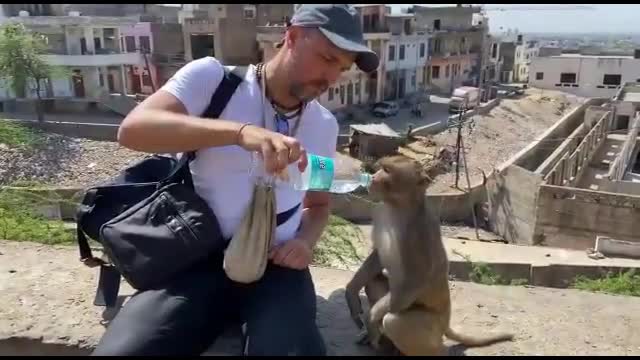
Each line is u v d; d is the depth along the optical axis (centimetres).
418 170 294
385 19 3906
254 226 266
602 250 1530
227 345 300
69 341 333
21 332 339
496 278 1159
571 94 4984
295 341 261
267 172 244
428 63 4619
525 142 3303
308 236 308
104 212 310
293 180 279
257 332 265
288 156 232
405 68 4206
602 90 4919
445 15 5169
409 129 2925
